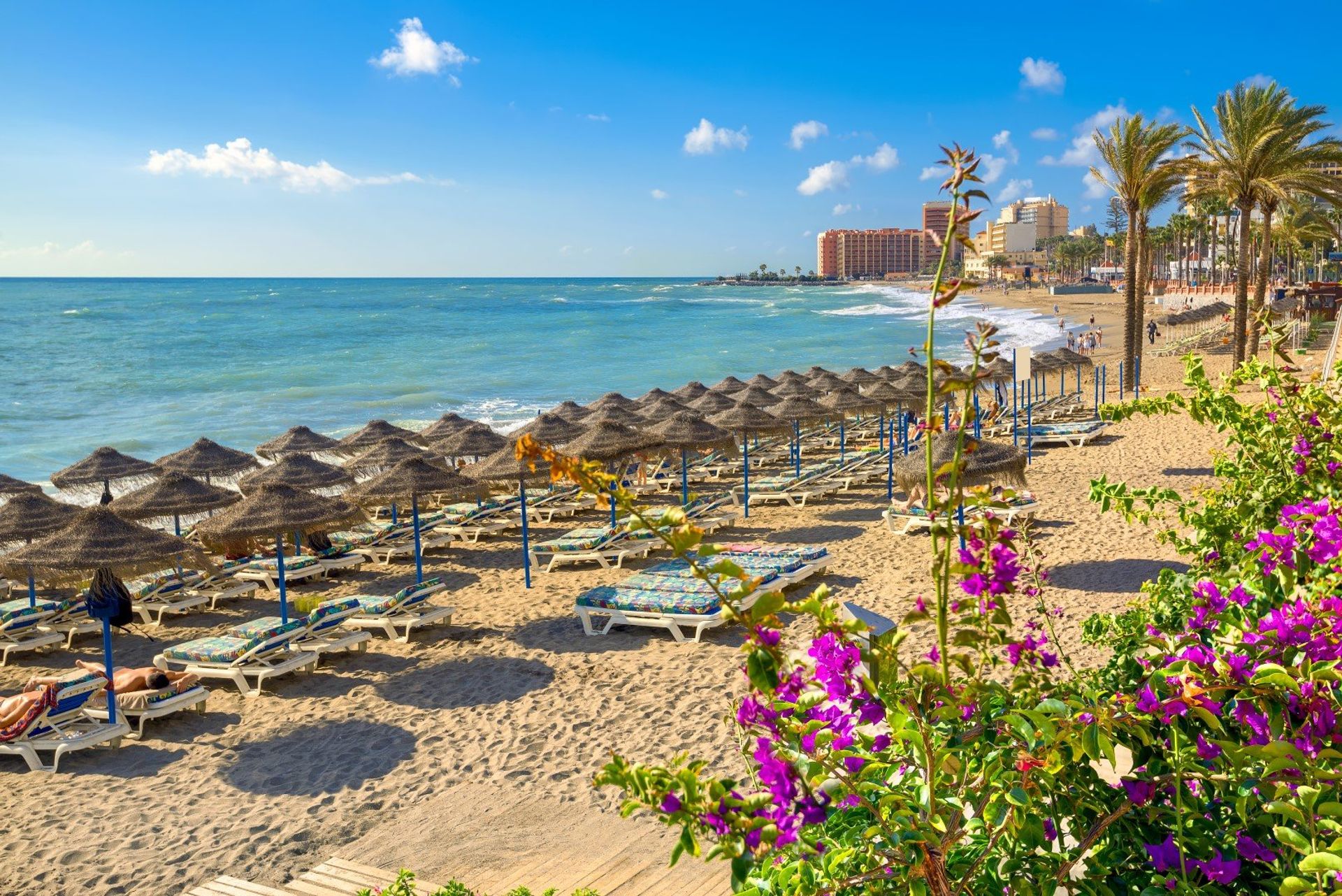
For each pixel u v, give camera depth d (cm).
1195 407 521
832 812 309
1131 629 373
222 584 1465
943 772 266
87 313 11506
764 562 1291
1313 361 3017
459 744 888
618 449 1594
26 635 1256
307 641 1141
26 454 2852
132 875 691
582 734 890
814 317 10850
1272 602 348
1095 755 233
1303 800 227
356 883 658
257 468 1853
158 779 849
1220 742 240
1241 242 2994
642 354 6269
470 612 1312
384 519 1856
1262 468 488
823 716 252
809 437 2795
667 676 1021
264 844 726
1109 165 3231
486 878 651
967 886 278
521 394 4250
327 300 16762
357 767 853
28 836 755
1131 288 3281
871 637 259
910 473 1333
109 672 939
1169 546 1369
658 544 1558
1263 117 2880
